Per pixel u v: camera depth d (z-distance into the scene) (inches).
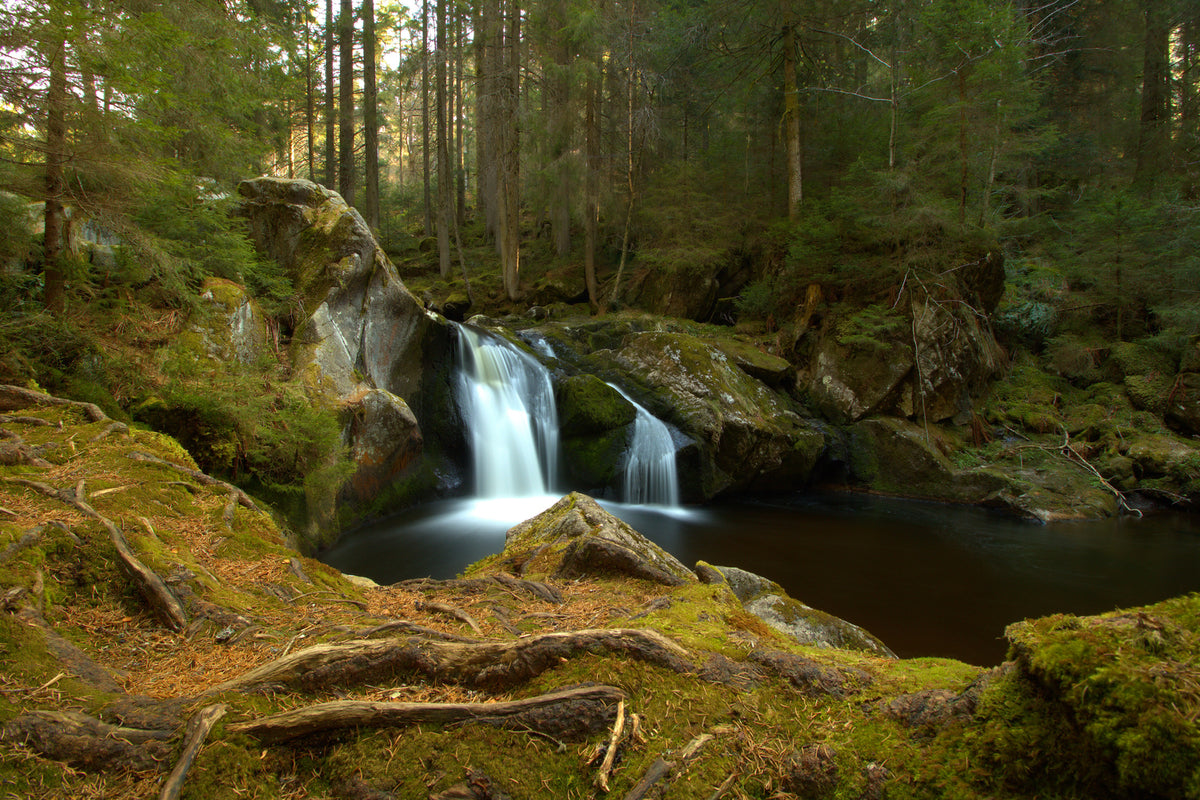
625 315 685.3
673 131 928.3
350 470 310.7
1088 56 834.2
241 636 102.7
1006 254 658.2
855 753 69.7
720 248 709.3
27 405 196.1
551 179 762.2
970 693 69.9
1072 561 337.1
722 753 71.8
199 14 320.8
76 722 74.7
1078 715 57.7
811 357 567.8
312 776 73.3
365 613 118.3
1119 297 565.9
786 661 84.4
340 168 850.1
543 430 482.0
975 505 460.8
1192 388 487.5
